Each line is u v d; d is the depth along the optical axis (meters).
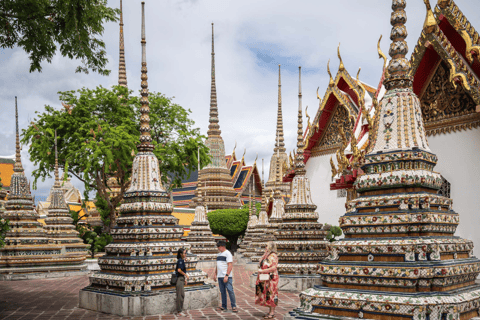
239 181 58.75
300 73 17.69
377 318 6.69
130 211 12.55
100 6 13.03
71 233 27.72
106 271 12.40
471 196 13.86
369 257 7.24
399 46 8.10
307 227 16.28
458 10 12.18
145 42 13.63
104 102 33.34
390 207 7.38
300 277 15.45
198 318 10.64
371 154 7.88
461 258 7.56
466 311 6.84
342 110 22.58
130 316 10.94
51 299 14.52
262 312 11.51
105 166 29.36
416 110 7.95
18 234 22.91
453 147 14.38
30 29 12.27
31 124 32.38
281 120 50.50
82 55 13.47
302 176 17.27
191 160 36.81
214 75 56.94
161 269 11.86
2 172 39.00
